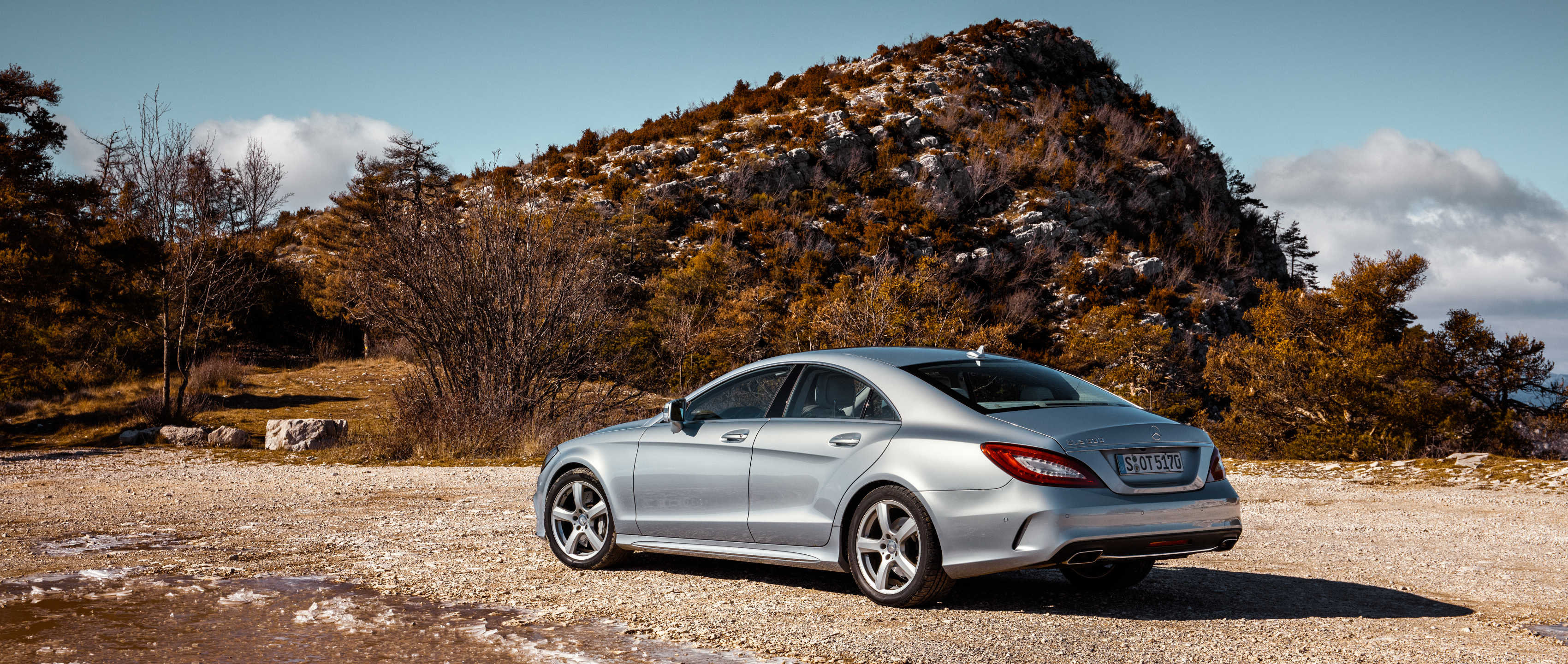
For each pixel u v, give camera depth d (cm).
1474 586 534
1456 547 686
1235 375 3083
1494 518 858
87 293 2344
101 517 826
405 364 3077
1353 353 2647
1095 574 525
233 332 3662
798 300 4900
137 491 1055
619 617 445
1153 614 453
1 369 2212
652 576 552
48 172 2369
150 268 2294
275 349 4059
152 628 421
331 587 513
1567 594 509
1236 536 460
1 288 2208
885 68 9256
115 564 581
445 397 1616
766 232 6134
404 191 4484
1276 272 8650
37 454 1598
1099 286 6309
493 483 1127
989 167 7412
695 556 564
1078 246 6894
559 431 1588
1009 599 484
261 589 507
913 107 8225
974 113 8362
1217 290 6719
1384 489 1112
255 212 3161
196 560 599
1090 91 9856
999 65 9400
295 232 5719
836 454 480
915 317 3028
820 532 482
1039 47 10075
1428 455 2450
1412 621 441
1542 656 378
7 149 2278
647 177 6888
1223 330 6372
